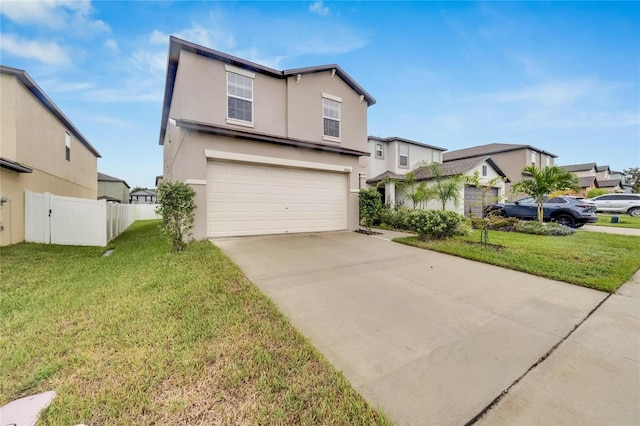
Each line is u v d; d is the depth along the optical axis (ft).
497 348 9.11
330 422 5.90
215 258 18.16
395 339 9.50
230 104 28.94
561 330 10.42
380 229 36.88
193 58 27.09
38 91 31.22
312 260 19.22
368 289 14.17
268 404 6.36
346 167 33.83
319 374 7.42
